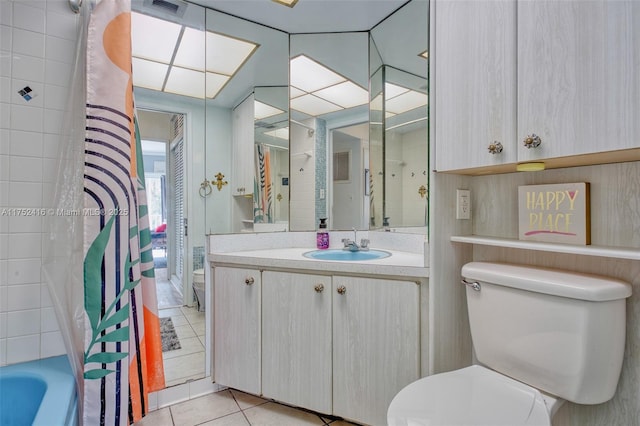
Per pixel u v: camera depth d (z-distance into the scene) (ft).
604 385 2.86
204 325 5.94
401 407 2.95
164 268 6.09
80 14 4.56
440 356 4.00
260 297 5.34
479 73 3.44
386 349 4.38
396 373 4.32
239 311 5.52
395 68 6.25
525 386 3.23
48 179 4.41
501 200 4.13
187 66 6.44
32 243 4.33
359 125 7.02
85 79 4.40
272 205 7.00
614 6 2.46
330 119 7.24
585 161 3.08
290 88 7.18
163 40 6.18
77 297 4.18
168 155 6.28
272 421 5.05
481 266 3.78
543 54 2.91
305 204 7.20
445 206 4.09
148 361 4.70
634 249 2.84
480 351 3.74
